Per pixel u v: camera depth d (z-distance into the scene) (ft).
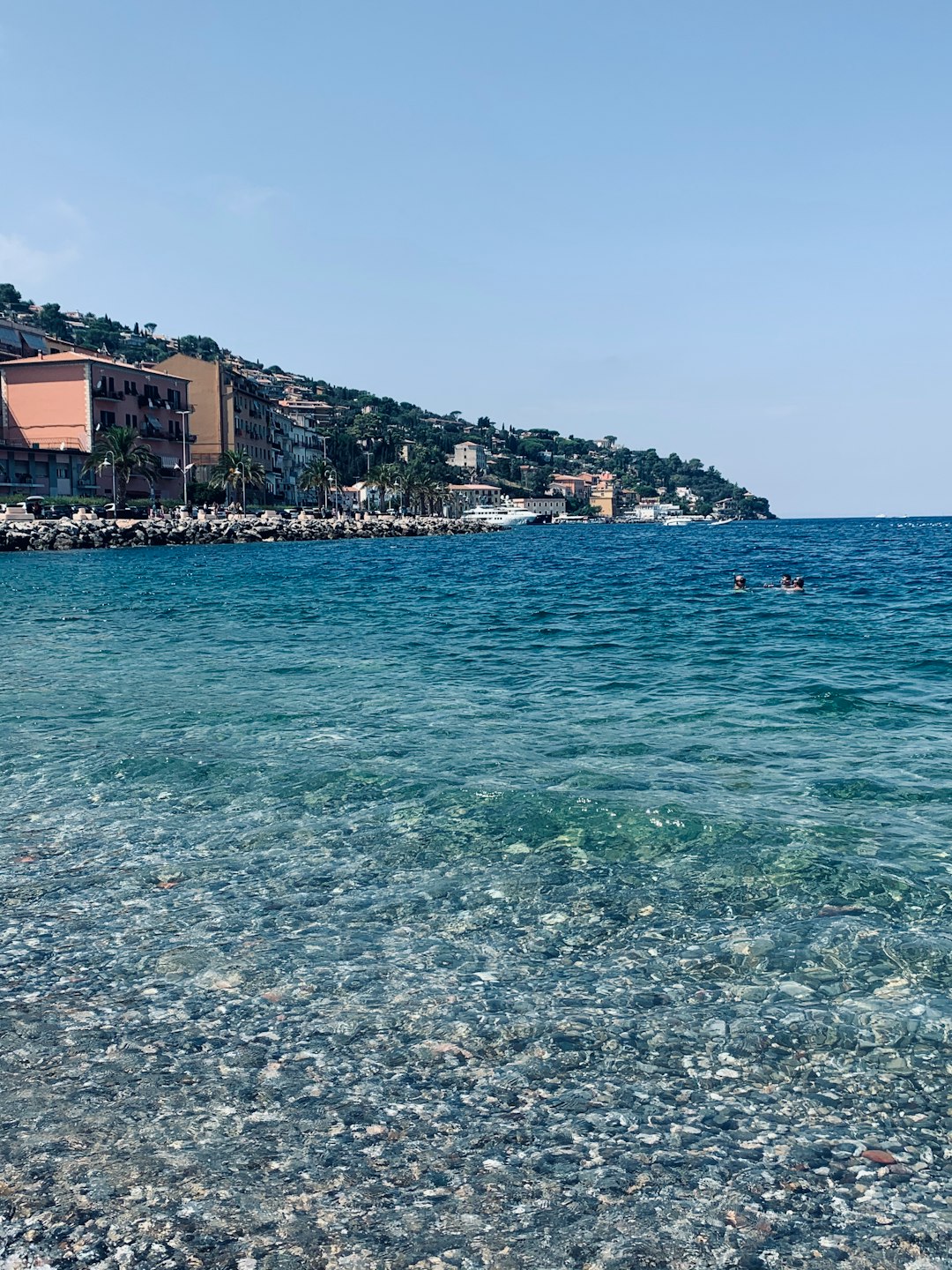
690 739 43.83
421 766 38.70
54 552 257.14
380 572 187.01
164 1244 13.29
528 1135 15.65
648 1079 17.24
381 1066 17.66
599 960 21.99
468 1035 18.70
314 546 326.24
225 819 32.24
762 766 38.70
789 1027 18.94
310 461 575.38
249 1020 19.31
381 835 30.58
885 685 58.29
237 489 425.69
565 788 35.50
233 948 22.59
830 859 28.04
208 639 82.38
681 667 66.44
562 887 26.27
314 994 20.40
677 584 152.76
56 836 30.68
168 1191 14.39
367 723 47.37
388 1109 16.35
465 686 58.70
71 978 21.12
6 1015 19.53
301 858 28.60
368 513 574.97
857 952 22.07
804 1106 16.37
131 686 58.18
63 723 47.37
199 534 314.96
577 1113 16.21
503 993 20.42
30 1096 16.78
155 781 36.96
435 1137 15.62
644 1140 15.47
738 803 33.50
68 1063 17.81
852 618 97.96
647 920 24.11
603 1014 19.49
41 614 102.47
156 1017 19.45
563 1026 19.03
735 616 100.99
